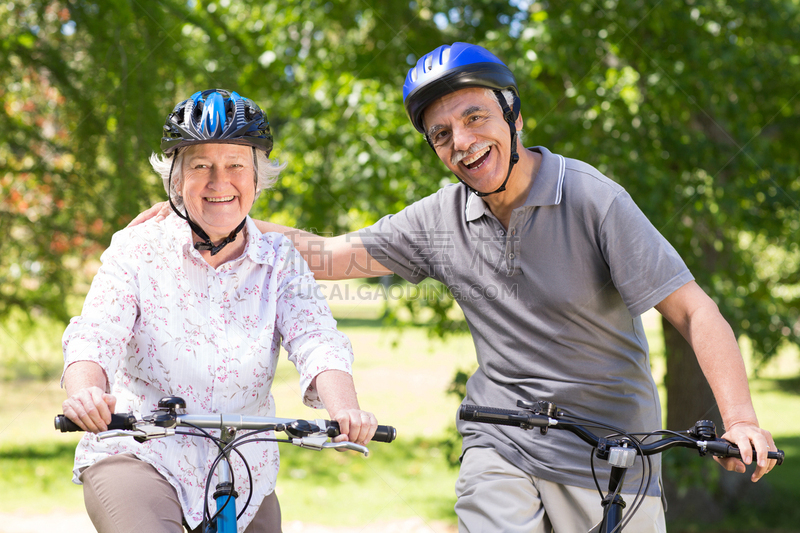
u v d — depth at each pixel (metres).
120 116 5.29
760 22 5.79
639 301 1.96
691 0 5.34
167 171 1.87
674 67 5.18
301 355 1.84
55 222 5.74
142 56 5.36
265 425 1.56
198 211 1.81
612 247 1.99
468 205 2.22
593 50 5.06
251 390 1.84
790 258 6.82
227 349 1.80
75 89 5.51
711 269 5.78
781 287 6.79
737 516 7.03
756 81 5.65
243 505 1.82
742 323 5.46
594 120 5.18
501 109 2.07
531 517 2.05
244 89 5.92
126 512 1.59
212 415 1.55
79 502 6.40
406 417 9.31
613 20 5.13
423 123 2.15
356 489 7.01
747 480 7.33
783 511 7.12
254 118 1.83
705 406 5.95
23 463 7.50
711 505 7.03
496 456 2.14
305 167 5.51
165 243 1.82
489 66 2.04
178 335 1.78
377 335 15.71
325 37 6.05
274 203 5.54
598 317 2.07
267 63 5.79
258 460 1.85
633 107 5.46
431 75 2.04
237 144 1.80
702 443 1.64
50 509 6.18
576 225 2.05
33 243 5.81
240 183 1.81
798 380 13.03
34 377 10.05
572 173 2.09
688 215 5.12
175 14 5.62
